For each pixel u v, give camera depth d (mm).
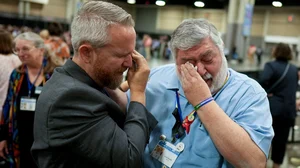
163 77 1254
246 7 12125
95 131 897
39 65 2023
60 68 1007
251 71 3951
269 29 20203
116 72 943
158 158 1138
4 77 2344
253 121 996
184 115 1130
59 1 17828
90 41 903
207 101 969
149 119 1055
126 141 922
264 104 1054
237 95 1068
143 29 23969
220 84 1064
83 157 900
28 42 1966
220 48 1025
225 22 20312
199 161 1063
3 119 2057
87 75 958
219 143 947
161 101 1204
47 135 902
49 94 919
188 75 991
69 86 904
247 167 945
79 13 938
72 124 883
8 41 2482
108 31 891
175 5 22203
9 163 2135
